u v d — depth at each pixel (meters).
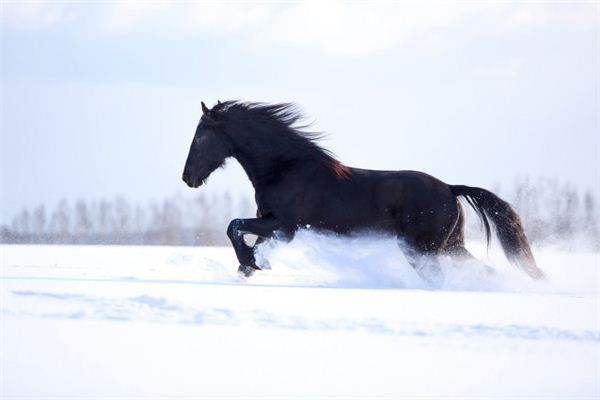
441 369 8.10
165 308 10.81
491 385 7.61
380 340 9.20
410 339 9.30
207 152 17.00
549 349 9.00
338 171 16.52
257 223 16.48
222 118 16.94
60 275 17.16
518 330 9.93
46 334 9.15
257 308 11.23
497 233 17.02
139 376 7.66
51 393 7.16
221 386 7.41
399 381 7.66
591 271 21.66
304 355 8.48
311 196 16.36
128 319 10.05
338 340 9.16
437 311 11.58
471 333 9.70
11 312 10.34
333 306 11.84
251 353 8.50
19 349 8.48
